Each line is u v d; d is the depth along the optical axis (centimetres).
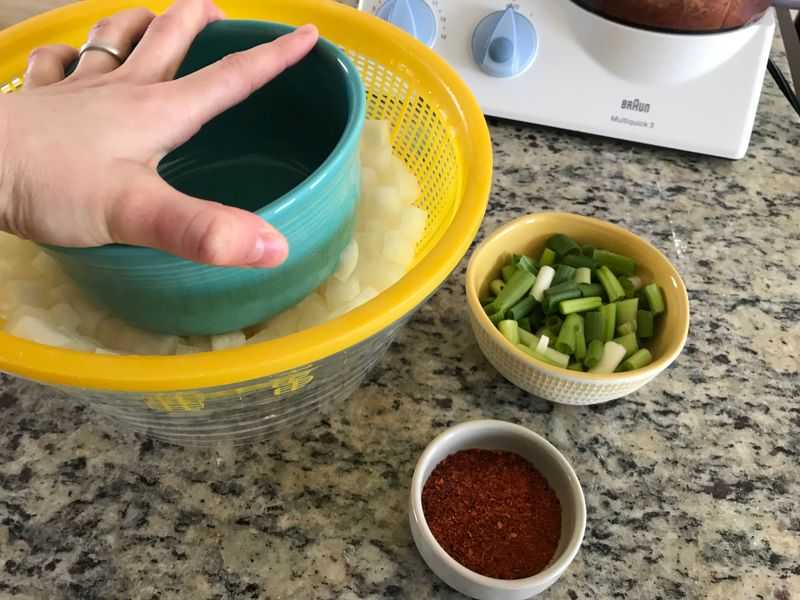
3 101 33
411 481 47
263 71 39
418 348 56
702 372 55
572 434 51
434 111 53
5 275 49
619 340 54
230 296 40
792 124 75
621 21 64
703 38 63
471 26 69
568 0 66
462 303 59
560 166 70
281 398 44
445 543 44
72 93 35
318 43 44
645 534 47
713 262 63
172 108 35
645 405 53
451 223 41
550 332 56
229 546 45
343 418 51
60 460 48
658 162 71
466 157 48
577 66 68
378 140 56
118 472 48
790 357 56
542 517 46
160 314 41
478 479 47
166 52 41
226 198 56
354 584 44
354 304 46
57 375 34
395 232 52
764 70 67
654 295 54
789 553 46
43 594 42
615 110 69
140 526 45
